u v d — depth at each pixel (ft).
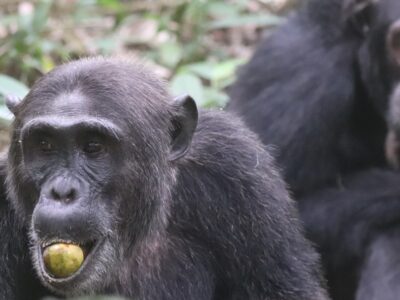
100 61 36.88
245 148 40.22
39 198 34.96
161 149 36.99
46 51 61.72
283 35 52.31
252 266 39.88
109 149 35.24
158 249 38.93
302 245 40.75
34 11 63.05
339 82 50.88
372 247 49.01
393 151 50.26
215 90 56.80
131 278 38.52
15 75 60.95
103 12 67.97
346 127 51.70
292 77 50.83
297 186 50.47
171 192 38.83
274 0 69.05
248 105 51.16
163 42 64.13
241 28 68.49
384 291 47.65
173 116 37.58
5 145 54.08
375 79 50.96
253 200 39.68
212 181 39.58
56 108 34.81
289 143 49.96
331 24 51.88
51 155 34.88
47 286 36.91
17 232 38.06
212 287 40.09
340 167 51.83
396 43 49.88
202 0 64.44
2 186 37.91
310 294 40.06
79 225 34.32
